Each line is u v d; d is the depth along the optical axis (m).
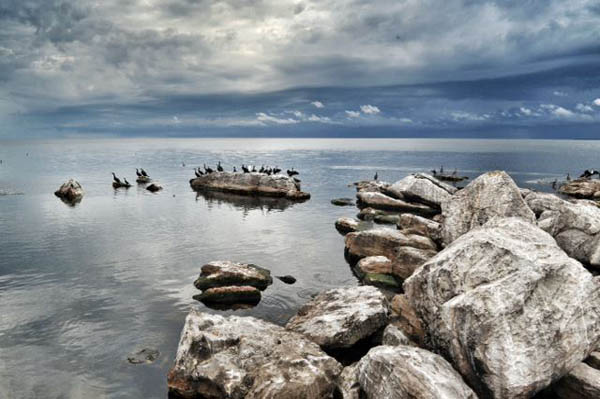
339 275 26.91
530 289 12.73
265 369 13.62
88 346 17.56
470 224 25.75
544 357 12.01
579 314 12.76
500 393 11.73
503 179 25.50
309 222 42.75
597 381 12.41
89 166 111.94
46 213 44.72
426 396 11.27
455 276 14.64
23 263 27.94
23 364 16.17
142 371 15.90
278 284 25.03
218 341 15.38
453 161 149.88
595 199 62.19
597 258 22.25
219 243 33.88
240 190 61.66
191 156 169.75
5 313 20.44
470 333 12.54
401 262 25.44
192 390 14.45
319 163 135.50
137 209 48.28
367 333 17.02
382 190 55.56
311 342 15.71
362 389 13.30
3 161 130.62
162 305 21.67
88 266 27.50
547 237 16.89
